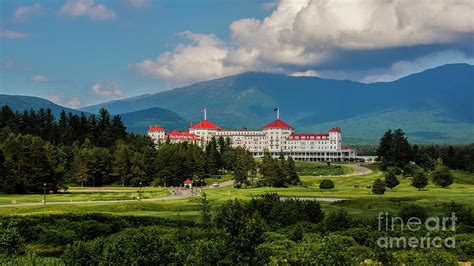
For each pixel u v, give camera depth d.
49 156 191.12
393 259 71.06
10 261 71.25
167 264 59.19
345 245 76.75
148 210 120.38
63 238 91.38
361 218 101.25
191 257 58.44
